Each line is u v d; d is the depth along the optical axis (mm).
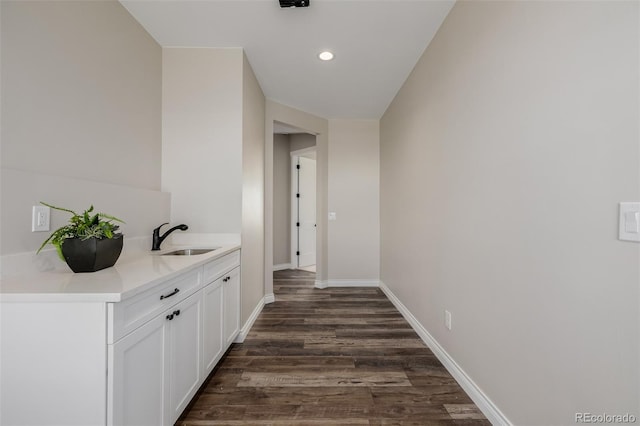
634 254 784
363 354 2105
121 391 952
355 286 4078
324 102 3436
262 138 3096
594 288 894
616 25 819
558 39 1015
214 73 2301
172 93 2299
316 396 1612
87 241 1195
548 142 1064
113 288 961
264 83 2930
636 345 785
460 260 1734
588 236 912
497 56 1364
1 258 1085
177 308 1327
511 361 1281
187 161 2295
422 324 2377
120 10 1795
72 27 1437
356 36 2152
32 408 908
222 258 1897
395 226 3219
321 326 2643
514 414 1262
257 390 1664
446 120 1920
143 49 2041
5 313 908
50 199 1277
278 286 4121
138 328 1045
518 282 1234
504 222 1324
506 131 1304
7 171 1101
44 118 1290
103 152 1654
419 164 2438
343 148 4066
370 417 1452
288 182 5500
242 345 2248
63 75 1386
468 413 1485
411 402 1566
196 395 1613
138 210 1897
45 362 907
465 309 1676
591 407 907
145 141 2066
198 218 2297
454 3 1797
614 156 829
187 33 2125
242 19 1968
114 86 1743
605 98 852
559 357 1025
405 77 2793
